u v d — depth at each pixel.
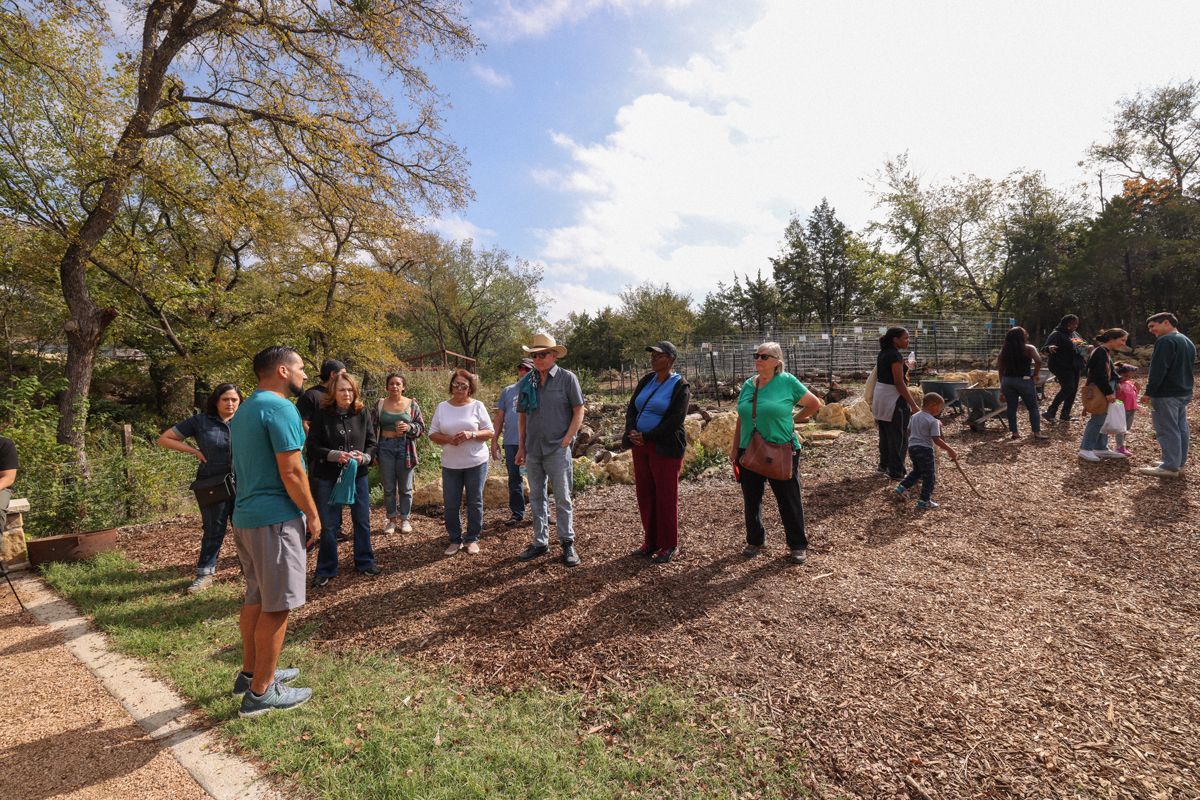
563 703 2.64
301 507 2.57
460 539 4.93
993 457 6.61
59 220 9.55
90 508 6.49
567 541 4.38
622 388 23.23
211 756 2.37
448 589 4.06
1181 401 5.39
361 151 10.57
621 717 2.51
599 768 2.19
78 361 9.24
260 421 2.54
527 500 6.59
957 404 9.11
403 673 2.97
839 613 3.31
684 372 18.95
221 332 13.59
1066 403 7.99
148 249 11.31
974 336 17.98
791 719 2.41
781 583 3.77
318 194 11.59
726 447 7.68
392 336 15.27
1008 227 27.66
